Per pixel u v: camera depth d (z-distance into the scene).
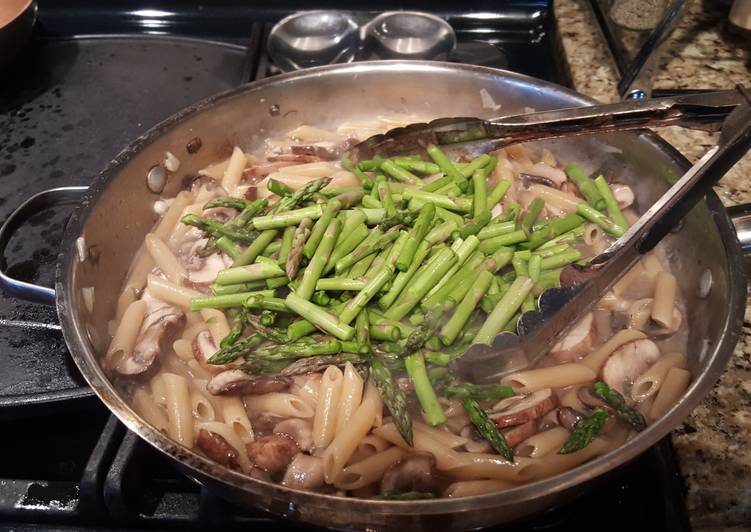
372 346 0.29
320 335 0.29
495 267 0.31
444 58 0.47
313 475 0.26
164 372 0.31
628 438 0.27
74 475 0.28
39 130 0.44
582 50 0.47
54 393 0.29
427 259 0.31
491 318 0.29
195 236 0.36
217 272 0.33
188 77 0.48
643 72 0.42
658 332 0.31
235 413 0.28
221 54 0.50
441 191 0.35
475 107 0.39
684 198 0.27
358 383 0.28
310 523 0.23
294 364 0.29
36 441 0.30
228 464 0.27
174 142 0.36
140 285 0.34
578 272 0.28
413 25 0.48
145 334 0.31
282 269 0.31
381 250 0.31
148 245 0.34
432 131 0.35
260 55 0.48
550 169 0.38
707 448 0.26
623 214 0.35
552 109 0.36
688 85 0.44
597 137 0.36
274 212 0.33
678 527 0.25
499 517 0.22
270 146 0.40
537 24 0.52
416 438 0.27
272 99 0.39
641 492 0.26
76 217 0.30
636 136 0.34
